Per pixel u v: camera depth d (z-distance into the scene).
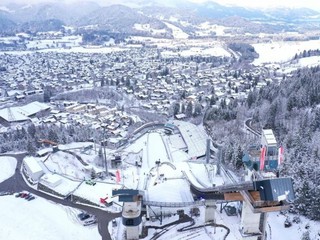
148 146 175.62
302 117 172.50
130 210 96.69
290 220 106.25
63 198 124.00
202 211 110.19
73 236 102.56
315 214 105.69
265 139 83.38
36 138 182.88
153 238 97.31
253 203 78.81
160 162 150.38
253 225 90.25
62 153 164.12
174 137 187.50
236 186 82.00
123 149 173.75
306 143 138.50
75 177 140.50
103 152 166.50
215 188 93.94
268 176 81.50
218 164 127.88
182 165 137.38
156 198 110.44
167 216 108.44
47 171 143.62
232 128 183.75
